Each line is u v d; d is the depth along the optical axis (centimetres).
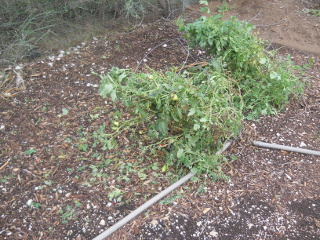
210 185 280
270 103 370
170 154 289
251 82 355
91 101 364
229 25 352
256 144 317
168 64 424
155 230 247
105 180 281
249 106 352
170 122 290
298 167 298
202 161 285
